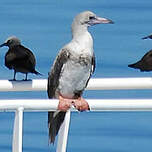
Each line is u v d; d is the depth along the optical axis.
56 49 24.42
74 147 17.66
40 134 18.25
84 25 11.62
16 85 10.55
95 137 18.17
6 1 29.44
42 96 20.17
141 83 10.55
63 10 28.59
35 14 28.06
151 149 17.56
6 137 18.09
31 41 25.31
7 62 12.41
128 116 19.31
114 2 29.52
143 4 29.08
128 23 27.30
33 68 12.38
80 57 11.60
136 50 24.47
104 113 19.44
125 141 17.95
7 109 9.53
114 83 10.57
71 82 11.77
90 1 29.81
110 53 23.95
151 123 18.95
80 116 19.34
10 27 26.70
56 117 10.72
